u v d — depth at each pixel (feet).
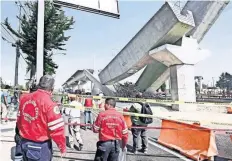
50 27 73.00
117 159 12.85
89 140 25.75
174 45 66.90
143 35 75.56
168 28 64.54
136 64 83.05
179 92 68.13
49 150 8.63
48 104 8.43
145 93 91.91
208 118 49.39
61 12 74.84
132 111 21.12
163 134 24.95
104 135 12.61
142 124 20.92
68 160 18.10
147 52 75.56
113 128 12.60
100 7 24.04
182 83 67.82
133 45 81.41
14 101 46.65
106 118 12.67
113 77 98.22
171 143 22.99
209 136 18.67
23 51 75.77
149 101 23.89
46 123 8.43
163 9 64.95
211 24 73.20
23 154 8.50
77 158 18.70
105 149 12.53
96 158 12.84
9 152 18.52
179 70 68.59
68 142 24.56
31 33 71.26
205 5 68.54
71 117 21.98
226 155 20.58
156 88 99.96
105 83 107.45
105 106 13.21
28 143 8.38
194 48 69.21
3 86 57.77
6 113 33.19
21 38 73.15
